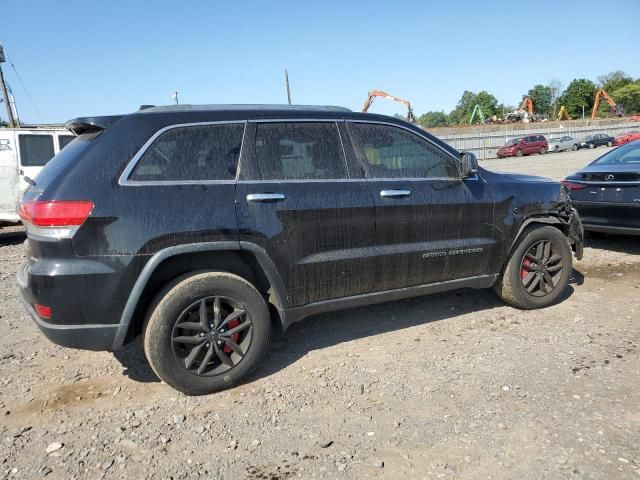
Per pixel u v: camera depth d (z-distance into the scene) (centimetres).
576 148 4019
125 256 307
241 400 332
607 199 662
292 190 357
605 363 366
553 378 346
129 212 309
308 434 291
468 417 302
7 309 538
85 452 280
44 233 300
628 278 577
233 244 334
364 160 393
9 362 399
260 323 349
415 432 289
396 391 336
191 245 322
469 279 443
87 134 343
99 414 320
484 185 443
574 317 461
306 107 393
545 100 11419
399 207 393
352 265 377
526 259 473
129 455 276
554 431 285
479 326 447
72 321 305
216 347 337
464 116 12006
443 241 418
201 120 345
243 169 348
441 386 341
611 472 250
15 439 294
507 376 351
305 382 354
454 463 261
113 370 382
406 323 460
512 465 258
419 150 420
